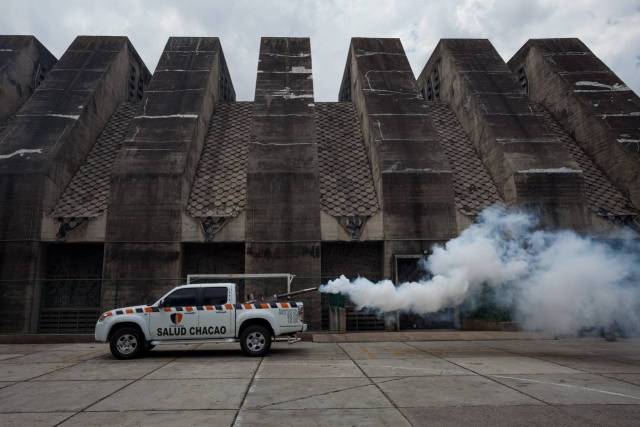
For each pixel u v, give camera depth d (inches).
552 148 756.0
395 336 568.4
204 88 875.4
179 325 408.2
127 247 641.6
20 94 961.5
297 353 435.5
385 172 693.3
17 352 462.3
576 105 913.5
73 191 715.4
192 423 202.4
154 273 637.3
